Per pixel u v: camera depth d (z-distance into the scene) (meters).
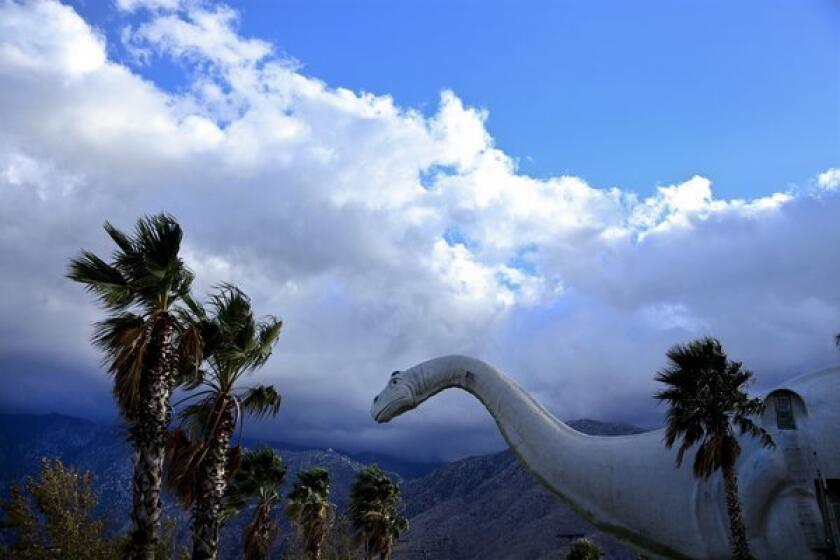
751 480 16.23
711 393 17.09
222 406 17.58
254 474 31.16
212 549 16.73
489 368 19.77
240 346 17.88
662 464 17.50
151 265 16.06
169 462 17.16
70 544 21.98
